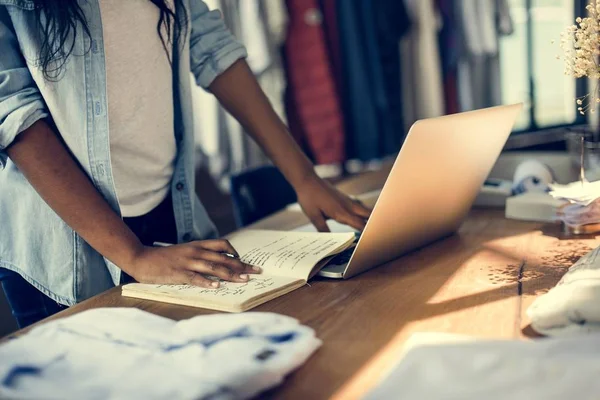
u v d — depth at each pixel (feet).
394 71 13.21
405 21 12.91
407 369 2.21
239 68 5.04
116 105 4.37
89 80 4.12
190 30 4.85
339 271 3.66
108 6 4.25
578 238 4.23
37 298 4.57
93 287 4.41
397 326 2.88
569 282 2.79
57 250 4.34
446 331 2.79
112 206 4.28
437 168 3.72
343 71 12.62
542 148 13.98
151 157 4.64
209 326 2.66
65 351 2.47
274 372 2.32
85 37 4.09
